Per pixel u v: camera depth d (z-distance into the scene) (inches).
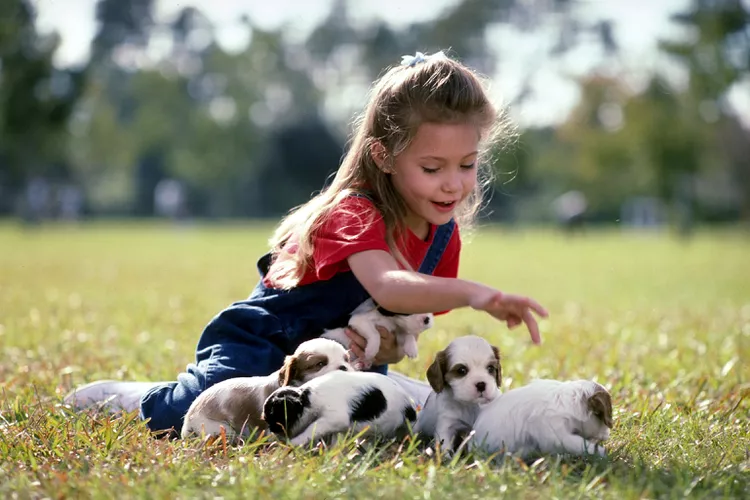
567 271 1006.4
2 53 2198.6
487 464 179.3
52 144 3080.7
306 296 231.8
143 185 4062.5
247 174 3969.0
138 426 213.6
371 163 225.3
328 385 197.3
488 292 182.9
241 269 951.0
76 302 565.9
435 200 218.5
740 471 184.4
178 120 4005.9
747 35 2402.8
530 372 317.1
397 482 170.6
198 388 226.2
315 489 166.2
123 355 352.2
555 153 3452.3
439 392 206.7
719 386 297.6
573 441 191.8
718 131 2615.7
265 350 230.4
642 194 3262.8
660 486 170.4
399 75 222.1
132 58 4035.4
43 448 199.0
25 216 2610.7
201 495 162.1
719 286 800.9
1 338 394.3
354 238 215.6
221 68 4037.9
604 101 3122.5
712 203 3127.5
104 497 161.5
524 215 3617.1
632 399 267.0
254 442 204.1
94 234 2014.0
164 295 637.9
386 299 200.4
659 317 525.0
